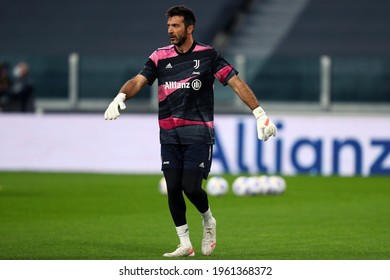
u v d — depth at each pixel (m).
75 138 84.38
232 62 89.81
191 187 33.22
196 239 41.31
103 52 110.56
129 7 114.44
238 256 35.34
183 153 33.62
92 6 115.06
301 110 90.12
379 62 91.94
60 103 95.31
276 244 39.19
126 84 33.38
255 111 33.03
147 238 40.97
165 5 114.25
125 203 57.16
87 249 37.25
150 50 110.00
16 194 62.47
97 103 92.75
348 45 109.38
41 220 47.81
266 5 115.44
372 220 48.59
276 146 81.12
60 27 113.12
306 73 90.06
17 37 112.56
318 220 48.47
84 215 50.31
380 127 80.56
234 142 81.19
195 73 33.19
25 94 89.56
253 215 50.69
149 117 83.38
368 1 112.94
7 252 36.28
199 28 111.38
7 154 85.38
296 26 112.19
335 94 92.31
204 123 33.41
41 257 34.94
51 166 84.75
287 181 74.44
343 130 80.88
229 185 70.31
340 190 66.88
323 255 35.88
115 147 83.75
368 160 80.75
